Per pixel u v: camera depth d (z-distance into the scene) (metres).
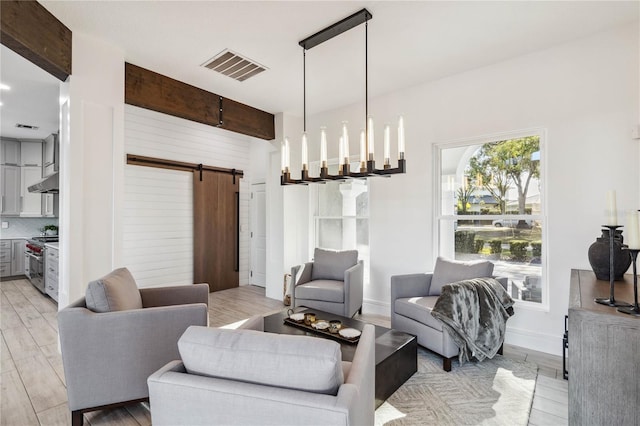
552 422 2.01
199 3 2.38
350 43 2.96
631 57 2.67
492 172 3.49
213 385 1.14
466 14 2.53
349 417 1.02
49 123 5.13
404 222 4.02
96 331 1.91
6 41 2.18
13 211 6.20
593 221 2.82
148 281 4.81
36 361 2.79
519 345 3.19
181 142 5.21
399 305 3.16
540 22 2.65
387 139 2.57
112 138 2.94
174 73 3.54
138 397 2.01
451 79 3.66
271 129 4.95
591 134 2.84
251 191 6.25
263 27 2.70
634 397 1.40
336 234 4.89
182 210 5.25
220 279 5.70
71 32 2.70
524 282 3.27
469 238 3.63
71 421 1.93
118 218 2.94
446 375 2.57
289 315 2.90
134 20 2.58
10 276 6.29
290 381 1.12
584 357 1.51
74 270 2.68
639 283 2.12
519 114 3.21
